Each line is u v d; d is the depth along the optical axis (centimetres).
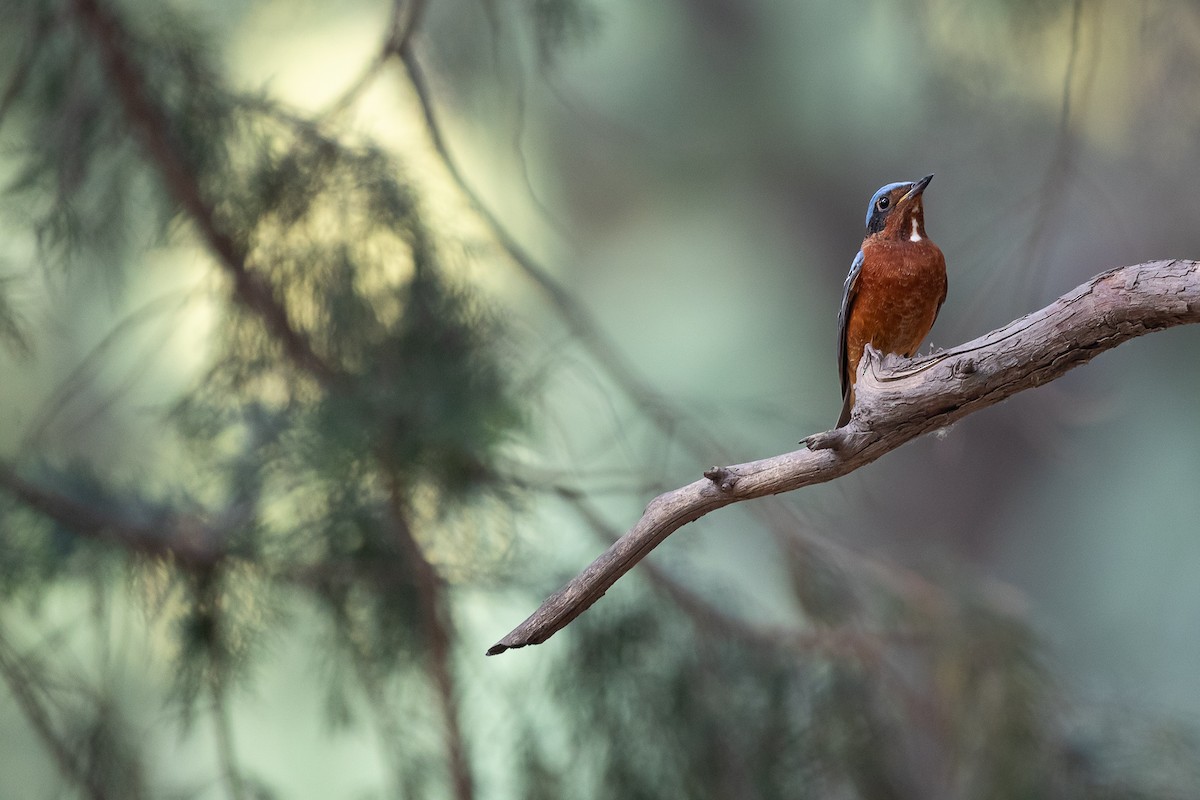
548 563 1101
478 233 1103
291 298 1027
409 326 1036
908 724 1124
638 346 2594
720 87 2483
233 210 1034
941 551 1199
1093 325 540
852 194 2689
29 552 986
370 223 1030
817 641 1114
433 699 1039
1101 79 1443
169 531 1009
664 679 1096
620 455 1198
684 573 1145
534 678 1096
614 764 1082
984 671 1081
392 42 1074
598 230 2483
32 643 1027
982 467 2766
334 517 980
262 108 1051
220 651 1006
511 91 1182
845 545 1151
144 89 1018
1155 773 1088
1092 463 2616
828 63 2459
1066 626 2517
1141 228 1833
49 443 1071
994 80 1373
